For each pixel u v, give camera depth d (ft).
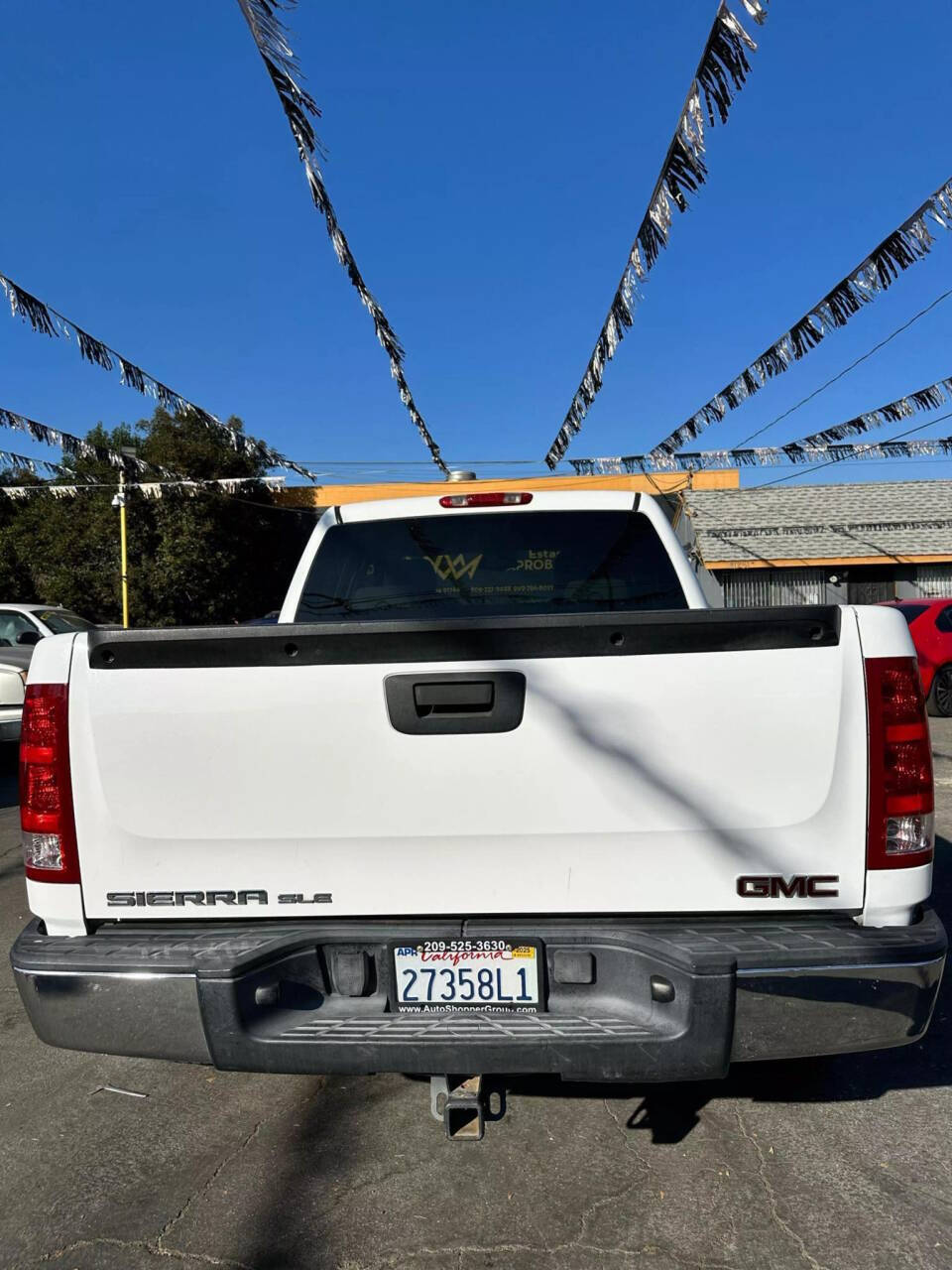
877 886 7.00
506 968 7.10
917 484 85.15
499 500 12.26
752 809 7.05
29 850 7.61
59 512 84.99
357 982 7.22
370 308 12.65
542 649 7.11
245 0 6.89
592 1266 6.98
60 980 7.14
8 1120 9.36
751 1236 7.27
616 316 13.16
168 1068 10.48
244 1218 7.66
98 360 15.10
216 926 7.46
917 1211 7.54
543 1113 9.16
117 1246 7.36
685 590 11.94
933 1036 10.70
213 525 83.97
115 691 7.43
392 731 7.22
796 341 14.35
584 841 7.16
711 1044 6.70
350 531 12.43
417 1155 8.50
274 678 7.29
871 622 7.08
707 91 8.59
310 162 9.06
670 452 24.56
